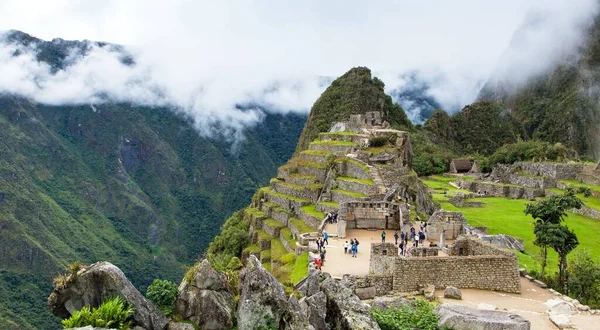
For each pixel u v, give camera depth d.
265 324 14.30
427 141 172.38
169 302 15.30
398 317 16.94
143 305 14.14
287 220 70.38
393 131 96.25
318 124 161.25
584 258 35.78
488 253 26.52
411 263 23.20
